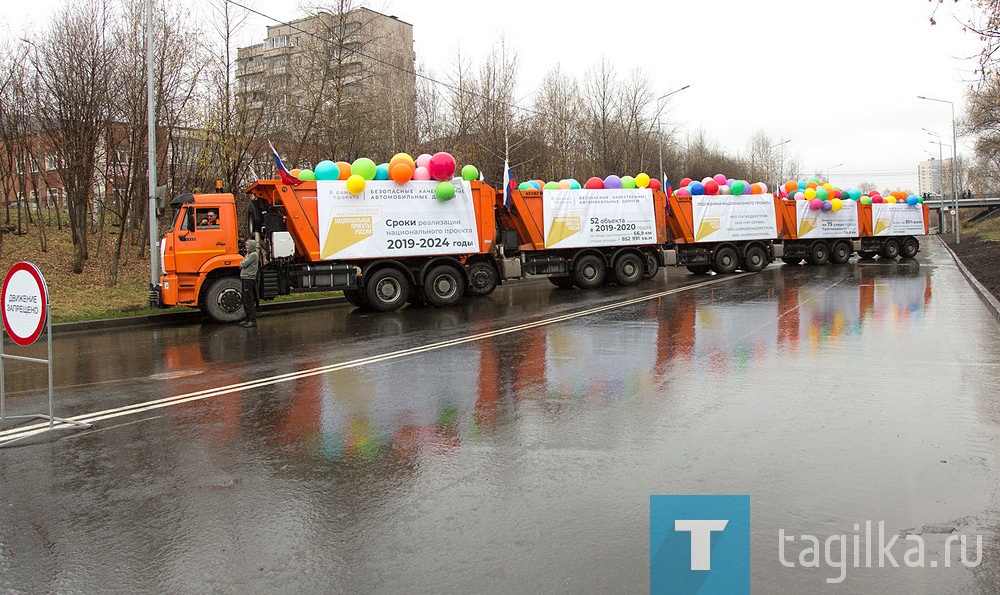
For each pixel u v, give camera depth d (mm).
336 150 22391
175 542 3893
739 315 13375
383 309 16750
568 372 8297
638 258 22328
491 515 4137
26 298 6383
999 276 19500
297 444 5672
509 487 4574
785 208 28188
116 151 19703
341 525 4059
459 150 26234
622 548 3682
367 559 3627
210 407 7016
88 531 4070
